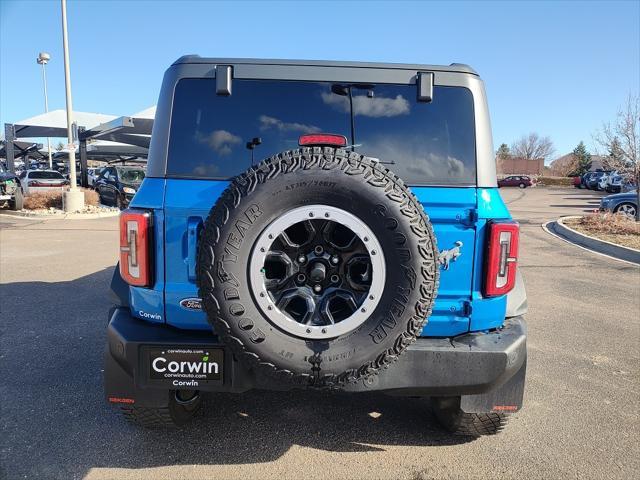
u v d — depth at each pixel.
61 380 4.00
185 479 2.78
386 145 2.79
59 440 3.13
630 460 3.05
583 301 6.75
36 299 6.36
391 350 2.36
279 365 2.34
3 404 3.59
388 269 2.33
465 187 2.73
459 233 2.67
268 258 2.36
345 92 2.80
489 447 3.17
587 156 65.81
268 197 2.29
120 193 20.12
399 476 2.85
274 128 2.79
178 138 2.75
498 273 2.65
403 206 2.32
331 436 3.26
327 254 2.39
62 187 20.52
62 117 22.78
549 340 5.21
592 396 3.92
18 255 9.57
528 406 3.74
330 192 2.30
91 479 2.76
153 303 2.67
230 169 2.75
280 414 3.54
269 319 2.33
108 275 7.77
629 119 15.32
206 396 3.79
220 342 2.45
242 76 2.76
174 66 2.79
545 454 3.10
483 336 2.71
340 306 2.48
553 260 9.77
